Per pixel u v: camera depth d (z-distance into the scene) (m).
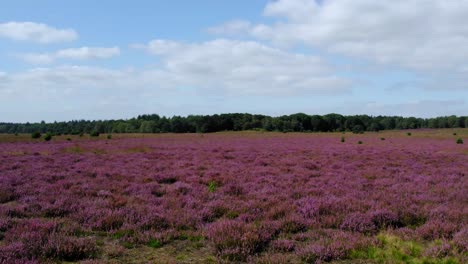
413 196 13.23
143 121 176.75
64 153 34.66
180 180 17.34
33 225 8.60
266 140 70.19
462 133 110.50
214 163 25.27
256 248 7.56
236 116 175.25
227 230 8.31
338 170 21.53
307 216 10.29
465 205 11.63
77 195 13.05
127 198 12.65
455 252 7.08
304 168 22.39
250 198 12.89
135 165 23.69
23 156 30.48
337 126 163.88
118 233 8.59
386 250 7.35
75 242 7.33
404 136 92.12
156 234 8.40
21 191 13.53
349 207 11.04
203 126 153.75
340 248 7.38
